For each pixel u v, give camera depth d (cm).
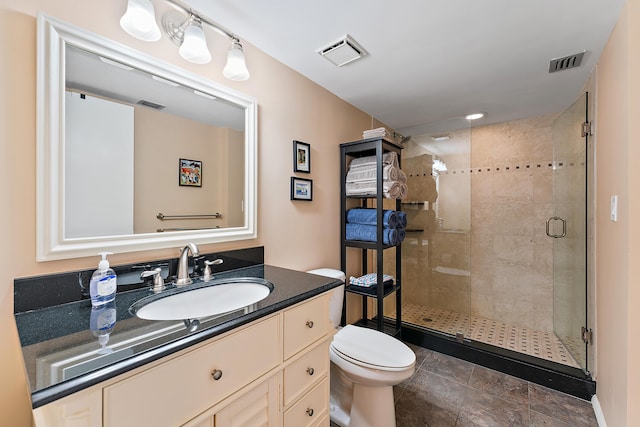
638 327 106
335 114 205
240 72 120
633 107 106
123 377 55
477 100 214
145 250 106
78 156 91
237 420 77
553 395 170
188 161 120
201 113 124
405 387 178
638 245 106
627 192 109
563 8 115
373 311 254
